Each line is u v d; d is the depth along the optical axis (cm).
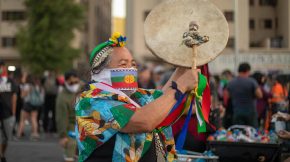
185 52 315
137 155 321
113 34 346
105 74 341
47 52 5034
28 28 5144
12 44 6375
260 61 2745
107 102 321
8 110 1054
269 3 5703
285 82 1219
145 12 5259
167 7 319
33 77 1709
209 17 319
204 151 615
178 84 309
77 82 916
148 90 348
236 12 2417
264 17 5703
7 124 1055
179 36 317
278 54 2758
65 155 920
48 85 1848
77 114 328
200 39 312
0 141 1051
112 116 312
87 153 321
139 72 1502
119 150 317
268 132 673
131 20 5466
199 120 325
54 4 5047
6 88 1054
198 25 318
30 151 1337
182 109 322
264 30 5712
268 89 1406
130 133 316
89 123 319
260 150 598
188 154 605
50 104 1862
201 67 352
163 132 347
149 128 305
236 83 1123
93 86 337
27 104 1683
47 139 1666
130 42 5459
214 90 1035
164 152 345
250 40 5731
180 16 319
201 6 320
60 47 5072
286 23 5234
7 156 1230
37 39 5047
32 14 5125
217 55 316
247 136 665
